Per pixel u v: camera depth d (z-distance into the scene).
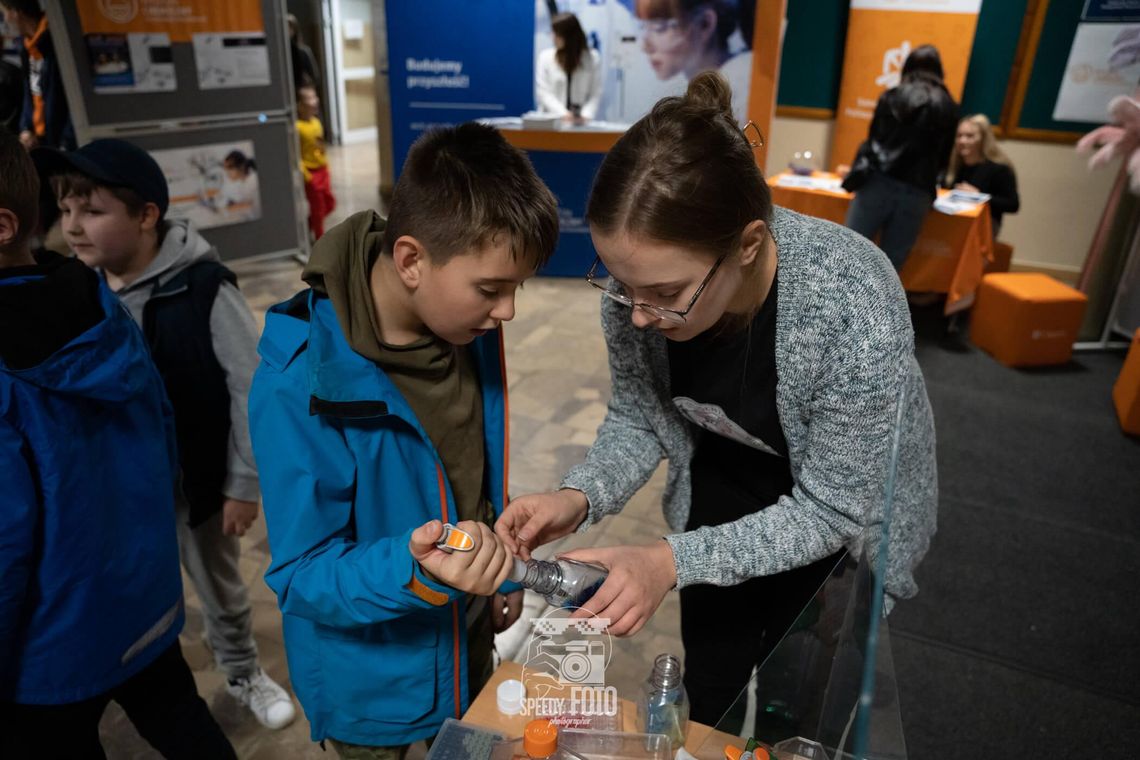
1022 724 1.90
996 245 4.57
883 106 3.72
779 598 1.24
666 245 0.76
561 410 3.35
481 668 1.33
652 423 1.19
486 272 0.85
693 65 5.10
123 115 3.99
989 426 3.42
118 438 1.11
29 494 0.96
